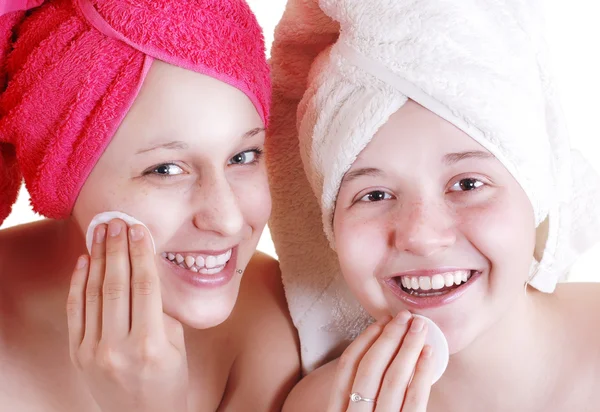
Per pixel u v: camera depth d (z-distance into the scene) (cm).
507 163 97
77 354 99
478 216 97
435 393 116
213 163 95
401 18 95
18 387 110
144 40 90
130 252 96
